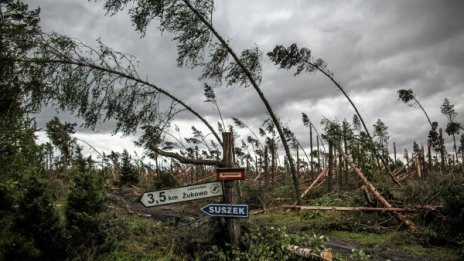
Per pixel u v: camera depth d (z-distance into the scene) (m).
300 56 18.31
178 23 10.72
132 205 15.34
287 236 6.89
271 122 17.50
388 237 9.30
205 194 7.00
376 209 11.05
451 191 9.20
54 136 17.64
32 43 8.98
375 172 14.44
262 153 34.00
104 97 9.48
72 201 7.33
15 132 9.01
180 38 10.94
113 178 25.02
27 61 8.90
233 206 6.84
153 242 7.76
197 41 11.14
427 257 7.59
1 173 8.37
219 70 12.38
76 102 9.32
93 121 9.57
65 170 17.80
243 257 6.49
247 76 13.43
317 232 10.55
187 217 11.45
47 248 6.27
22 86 9.09
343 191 16.66
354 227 10.61
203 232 7.59
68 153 18.62
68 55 9.32
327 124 16.30
